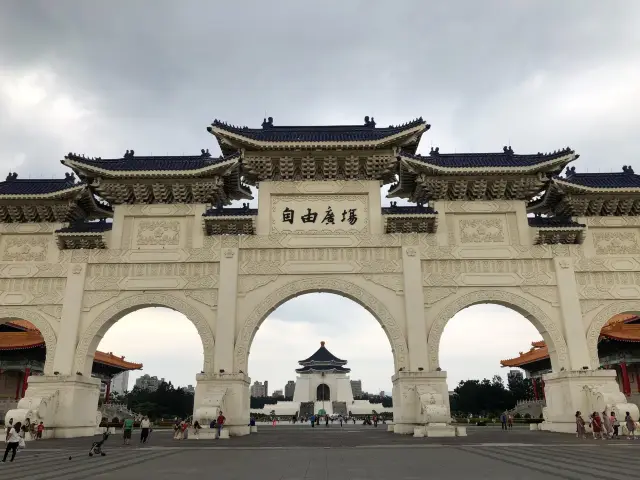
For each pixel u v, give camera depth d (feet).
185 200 90.94
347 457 50.29
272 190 90.53
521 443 65.31
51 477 37.65
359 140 88.12
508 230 88.99
